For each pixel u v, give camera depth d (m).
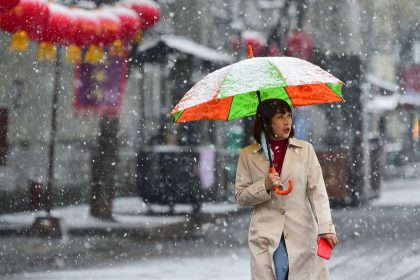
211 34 58.22
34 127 47.91
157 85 57.12
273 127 13.53
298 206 13.42
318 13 56.81
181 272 24.94
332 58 52.56
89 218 40.25
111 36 33.19
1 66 45.91
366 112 53.59
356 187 51.03
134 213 44.19
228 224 40.97
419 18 83.06
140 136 55.47
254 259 13.45
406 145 111.69
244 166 13.85
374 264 26.36
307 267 13.31
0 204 44.34
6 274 24.66
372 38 79.94
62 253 29.80
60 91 49.44
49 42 31.83
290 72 12.72
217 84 12.73
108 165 40.38
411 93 95.44
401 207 50.09
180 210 45.03
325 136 53.59
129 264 26.92
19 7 29.88
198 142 50.00
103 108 38.56
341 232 36.25
